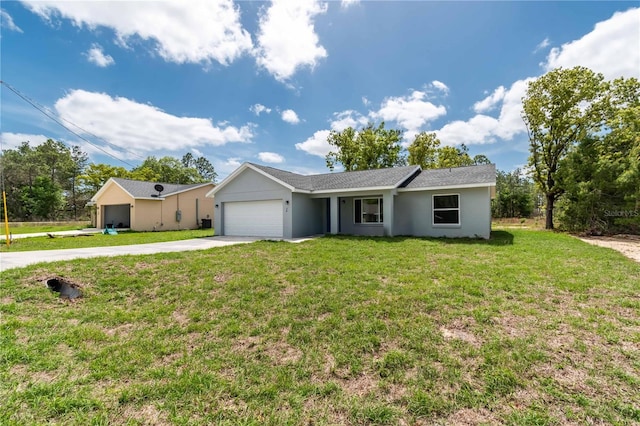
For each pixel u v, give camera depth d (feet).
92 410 7.43
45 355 10.10
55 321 13.01
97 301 15.55
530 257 25.80
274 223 45.93
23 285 16.78
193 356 10.14
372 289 16.67
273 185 45.42
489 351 9.91
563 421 6.84
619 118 53.01
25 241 41.60
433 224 44.19
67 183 130.62
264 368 9.33
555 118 59.82
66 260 22.80
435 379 8.52
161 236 50.49
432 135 96.37
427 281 18.02
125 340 11.36
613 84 55.26
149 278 18.99
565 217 56.39
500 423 6.82
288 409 7.47
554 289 16.51
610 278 18.65
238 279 18.78
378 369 9.13
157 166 143.84
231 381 8.65
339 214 50.31
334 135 102.42
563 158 57.31
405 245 33.19
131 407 7.57
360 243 34.94
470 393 7.88
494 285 17.11
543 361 9.31
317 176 58.80
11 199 105.19
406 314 13.14
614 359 9.39
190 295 16.11
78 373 9.09
